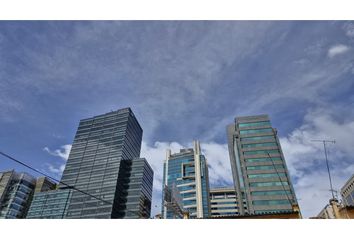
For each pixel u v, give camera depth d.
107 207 105.19
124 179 120.00
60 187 121.19
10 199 113.12
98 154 130.50
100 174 120.38
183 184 150.12
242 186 94.31
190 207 137.12
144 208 110.50
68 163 131.75
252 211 64.62
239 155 79.44
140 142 154.75
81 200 111.31
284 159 73.19
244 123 85.44
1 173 121.69
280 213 18.39
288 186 66.94
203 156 162.38
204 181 147.38
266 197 66.19
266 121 83.62
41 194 116.75
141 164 124.25
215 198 141.88
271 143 77.25
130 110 146.75
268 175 70.44
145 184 121.44
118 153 125.94
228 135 120.06
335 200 19.39
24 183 121.00
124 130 135.00
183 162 163.75
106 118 146.50
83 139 141.12
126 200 111.69
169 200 26.78
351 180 54.56
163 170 172.50
